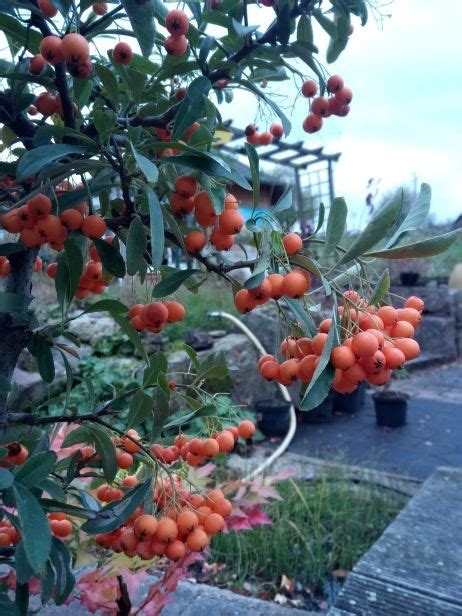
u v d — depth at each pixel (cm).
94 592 147
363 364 84
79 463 111
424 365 921
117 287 473
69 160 96
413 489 389
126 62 101
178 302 109
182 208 93
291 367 91
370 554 223
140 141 104
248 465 429
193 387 116
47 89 107
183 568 155
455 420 621
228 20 109
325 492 346
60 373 412
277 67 133
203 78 88
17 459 108
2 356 99
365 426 603
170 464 121
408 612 191
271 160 1001
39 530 70
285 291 84
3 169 92
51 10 93
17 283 102
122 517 89
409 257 84
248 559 301
